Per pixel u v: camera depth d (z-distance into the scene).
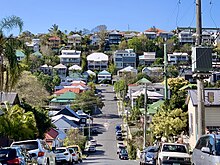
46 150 24.44
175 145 25.22
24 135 39.78
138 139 61.22
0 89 29.75
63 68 146.38
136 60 161.38
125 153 52.91
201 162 15.97
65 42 189.12
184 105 44.66
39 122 50.59
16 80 30.03
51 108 87.25
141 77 123.38
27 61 34.25
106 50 187.38
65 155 34.44
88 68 161.00
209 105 38.69
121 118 94.75
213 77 63.06
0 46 29.67
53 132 63.19
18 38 30.64
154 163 28.73
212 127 38.62
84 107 94.69
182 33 140.25
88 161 41.44
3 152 18.86
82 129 78.12
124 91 108.00
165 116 44.16
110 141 75.25
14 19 30.36
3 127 38.19
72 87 111.62
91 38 197.25
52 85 113.94
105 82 146.25
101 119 94.19
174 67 91.62
